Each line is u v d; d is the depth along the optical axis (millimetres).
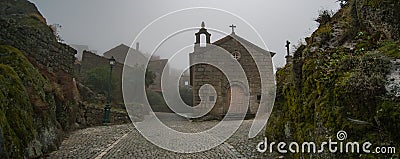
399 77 3715
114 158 7227
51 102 10094
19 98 7203
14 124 6289
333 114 4207
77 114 14297
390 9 4977
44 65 12289
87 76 22219
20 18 13680
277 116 7703
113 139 10375
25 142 6453
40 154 7105
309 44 6789
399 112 3307
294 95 6156
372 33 5457
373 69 3984
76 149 8391
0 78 6828
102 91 21531
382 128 3453
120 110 18250
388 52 4262
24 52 11562
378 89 3689
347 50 5363
